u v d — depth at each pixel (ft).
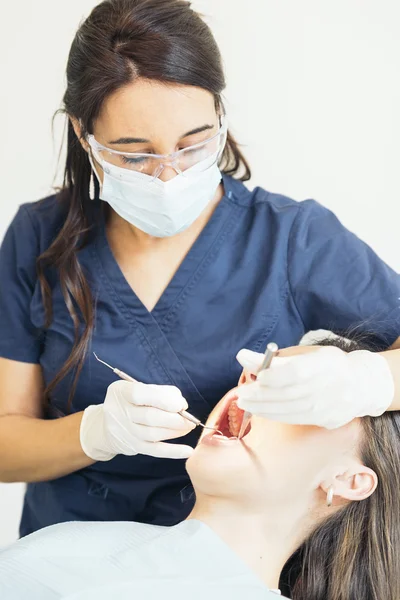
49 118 9.09
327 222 6.30
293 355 5.63
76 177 6.38
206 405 6.22
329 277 6.12
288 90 8.68
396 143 8.66
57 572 5.19
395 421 5.87
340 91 8.63
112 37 5.31
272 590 5.49
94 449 5.91
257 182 8.89
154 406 5.54
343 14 8.48
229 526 5.58
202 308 6.21
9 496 9.52
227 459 5.37
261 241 6.31
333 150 8.76
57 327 6.37
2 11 8.86
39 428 6.20
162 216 5.69
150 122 5.27
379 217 8.84
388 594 5.99
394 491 5.89
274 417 5.18
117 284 6.29
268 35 8.59
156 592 5.00
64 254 6.32
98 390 6.28
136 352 6.22
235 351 6.11
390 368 5.42
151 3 5.42
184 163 5.56
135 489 6.37
